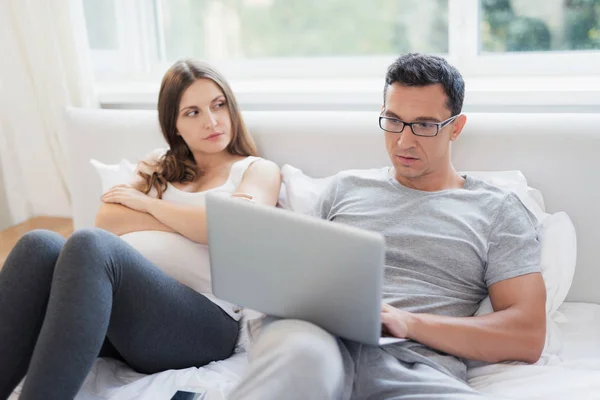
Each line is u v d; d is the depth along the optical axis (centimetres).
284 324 118
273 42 245
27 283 128
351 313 112
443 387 120
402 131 147
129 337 136
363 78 235
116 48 255
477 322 132
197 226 161
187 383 134
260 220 112
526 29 214
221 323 149
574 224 162
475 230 145
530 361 134
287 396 110
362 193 159
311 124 182
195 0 248
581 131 161
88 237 125
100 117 202
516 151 165
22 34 229
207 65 178
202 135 174
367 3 231
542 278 139
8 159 247
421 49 230
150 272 135
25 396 117
